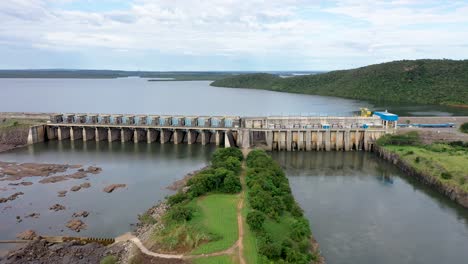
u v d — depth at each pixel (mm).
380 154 147250
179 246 67188
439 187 106625
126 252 69562
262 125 171250
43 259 69312
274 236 69688
